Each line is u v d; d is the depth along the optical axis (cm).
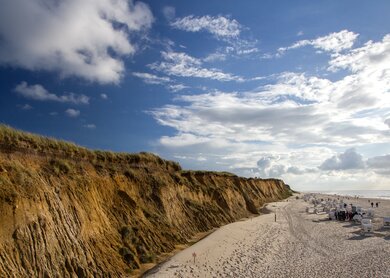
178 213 3102
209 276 1925
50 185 1750
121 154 2747
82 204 1912
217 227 3488
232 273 2005
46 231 1512
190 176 4103
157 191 2912
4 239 1342
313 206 6931
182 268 2000
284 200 9006
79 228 1759
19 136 1722
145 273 1905
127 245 2070
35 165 1758
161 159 3378
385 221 3997
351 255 2522
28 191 1548
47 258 1458
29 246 1408
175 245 2528
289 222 4372
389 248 2758
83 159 2214
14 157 1647
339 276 1989
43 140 1891
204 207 3712
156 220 2609
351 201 9000
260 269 2109
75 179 1986
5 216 1388
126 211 2344
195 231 3120
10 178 1518
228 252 2495
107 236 1984
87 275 1586
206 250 2459
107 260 1806
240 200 5025
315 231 3678
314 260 2366
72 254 1598
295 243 2981
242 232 3338
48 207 1622
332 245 2909
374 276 1986
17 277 1291
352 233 3538
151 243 2295
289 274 2016
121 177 2567
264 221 4322
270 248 2733
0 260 1277
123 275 1802
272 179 11088
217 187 4556
